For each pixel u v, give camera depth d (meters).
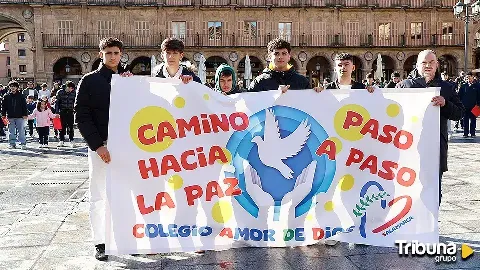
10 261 4.91
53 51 38.59
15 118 15.94
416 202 5.19
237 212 5.09
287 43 5.54
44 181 9.43
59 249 5.29
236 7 39.72
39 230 5.99
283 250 5.15
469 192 7.96
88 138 4.86
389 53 41.03
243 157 5.12
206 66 41.09
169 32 39.75
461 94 17.66
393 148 5.25
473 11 24.89
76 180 9.54
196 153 5.05
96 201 5.02
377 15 41.00
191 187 5.02
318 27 40.78
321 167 5.22
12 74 71.12
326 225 5.17
